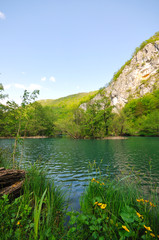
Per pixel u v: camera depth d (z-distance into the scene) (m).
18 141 6.68
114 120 53.06
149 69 100.50
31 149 20.22
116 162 11.30
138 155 14.46
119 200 3.13
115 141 33.28
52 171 8.74
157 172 8.22
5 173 3.89
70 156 14.39
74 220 2.38
